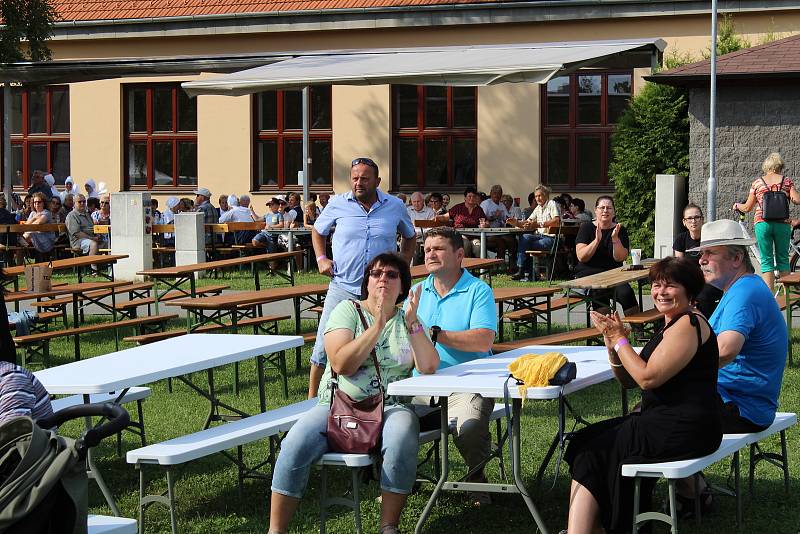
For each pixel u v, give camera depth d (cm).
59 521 379
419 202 2002
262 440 787
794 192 1296
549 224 1672
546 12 2420
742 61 1802
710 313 869
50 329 1321
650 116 1953
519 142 2519
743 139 1809
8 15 2369
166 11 2705
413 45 2547
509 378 555
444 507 629
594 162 2495
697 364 526
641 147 1958
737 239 616
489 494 634
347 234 841
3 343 507
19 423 382
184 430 832
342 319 583
